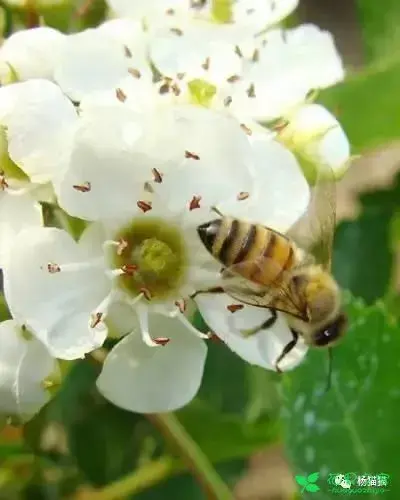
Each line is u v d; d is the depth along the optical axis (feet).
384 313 0.40
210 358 0.48
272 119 0.38
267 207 0.35
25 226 0.36
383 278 0.50
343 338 0.39
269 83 0.39
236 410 0.48
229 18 0.41
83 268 0.35
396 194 0.51
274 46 0.40
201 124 0.34
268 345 0.36
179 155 0.35
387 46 0.49
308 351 0.39
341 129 0.39
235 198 0.35
